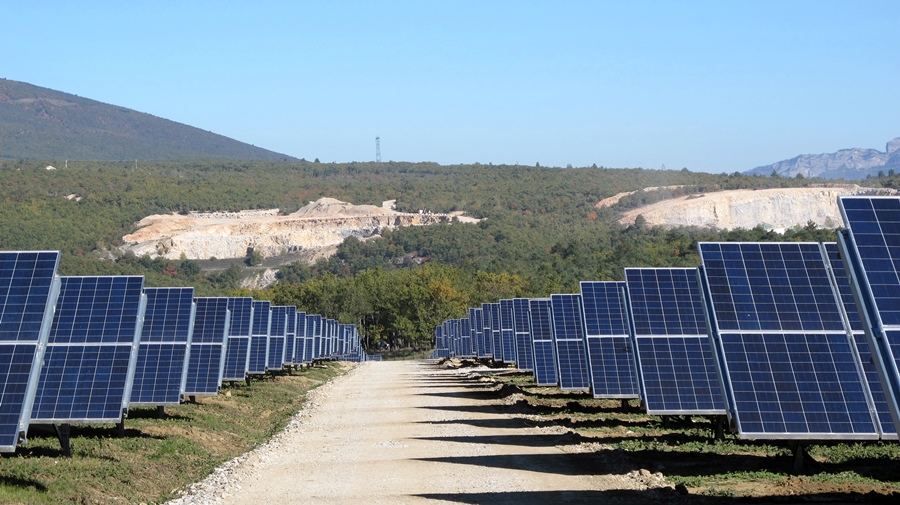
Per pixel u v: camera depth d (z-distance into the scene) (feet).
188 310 147.23
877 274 74.49
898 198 78.54
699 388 119.24
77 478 96.17
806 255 103.76
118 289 118.21
